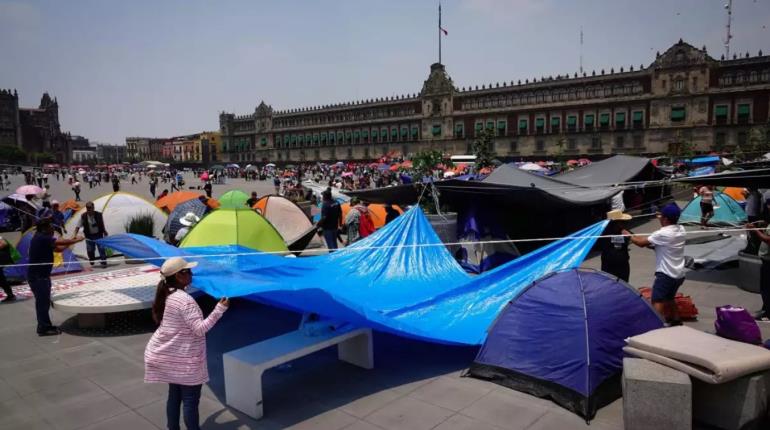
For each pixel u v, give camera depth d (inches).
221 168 2945.4
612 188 577.0
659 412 175.9
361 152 3855.8
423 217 435.5
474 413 207.5
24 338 315.0
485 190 467.8
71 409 221.8
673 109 2522.1
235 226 422.3
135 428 204.4
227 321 339.9
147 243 302.7
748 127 2347.4
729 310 203.8
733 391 179.5
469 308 290.4
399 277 360.5
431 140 3430.1
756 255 385.1
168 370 177.5
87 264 539.8
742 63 2348.7
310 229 608.7
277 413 212.1
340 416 208.2
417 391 229.8
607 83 2711.6
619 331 221.5
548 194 461.7
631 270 480.1
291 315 350.6
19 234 786.2
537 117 2967.5
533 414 205.5
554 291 232.1
